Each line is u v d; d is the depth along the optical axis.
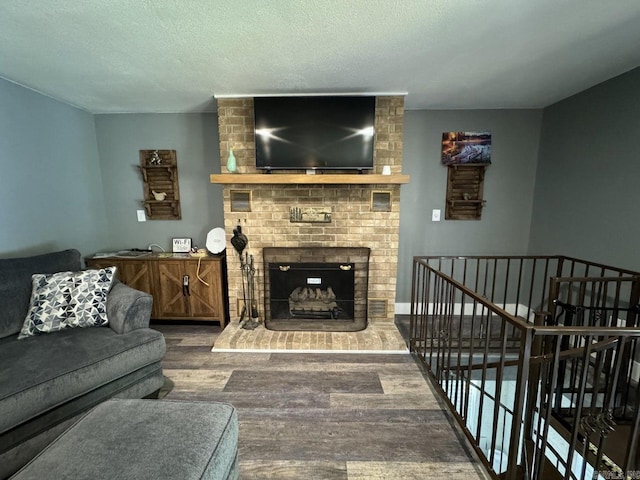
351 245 2.76
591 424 1.31
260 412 1.80
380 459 1.48
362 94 2.50
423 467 1.44
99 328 1.89
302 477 1.38
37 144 2.44
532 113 2.98
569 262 2.65
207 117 3.04
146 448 0.99
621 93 2.16
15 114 2.25
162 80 2.21
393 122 2.57
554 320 1.93
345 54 1.83
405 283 3.32
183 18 1.44
